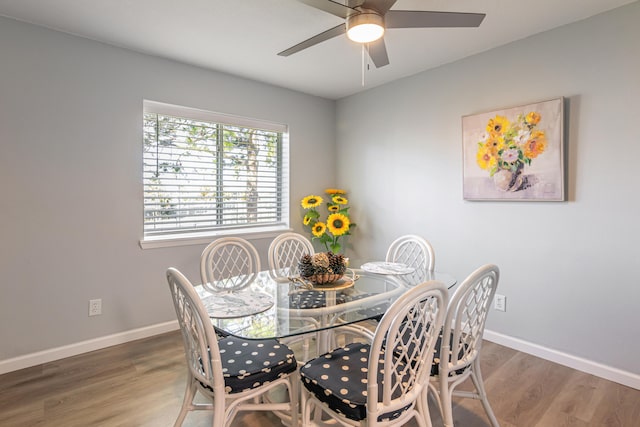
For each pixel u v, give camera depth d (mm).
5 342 2225
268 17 2168
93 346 2549
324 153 3979
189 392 1527
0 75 2156
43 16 2166
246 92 3311
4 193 2195
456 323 1460
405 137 3309
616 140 2109
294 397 1572
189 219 3107
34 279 2312
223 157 3303
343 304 1699
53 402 1927
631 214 2070
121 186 2639
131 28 2316
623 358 2121
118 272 2650
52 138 2344
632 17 2031
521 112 2471
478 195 2740
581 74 2227
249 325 1469
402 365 1464
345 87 3588
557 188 2326
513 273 2602
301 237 2801
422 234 3197
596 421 1775
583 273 2266
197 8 2068
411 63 2943
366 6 1541
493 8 2074
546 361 2424
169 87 2844
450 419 1482
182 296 1370
